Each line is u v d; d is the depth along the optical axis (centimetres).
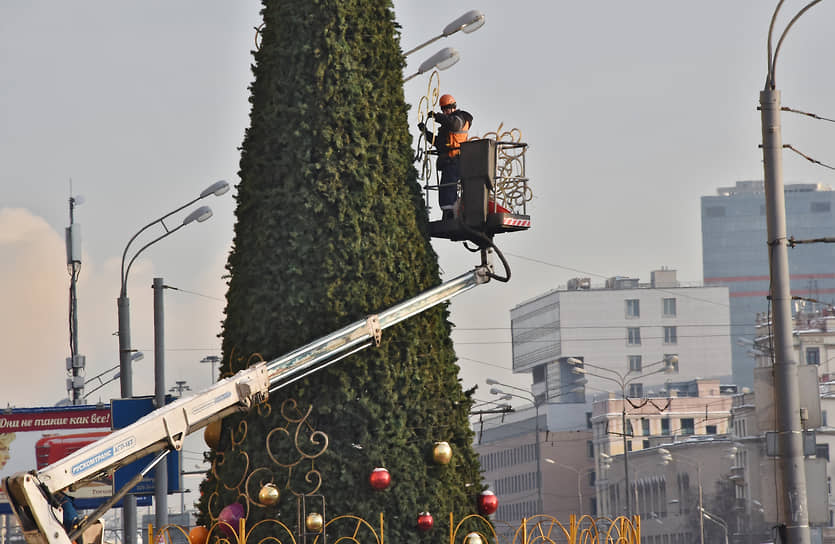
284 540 3031
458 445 3225
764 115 3784
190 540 3122
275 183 3178
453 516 3138
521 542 3234
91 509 6106
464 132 3556
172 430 2928
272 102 3209
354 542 3042
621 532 3269
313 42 3200
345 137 3180
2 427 7112
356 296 3133
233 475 3108
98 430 7138
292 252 3142
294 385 3106
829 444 19962
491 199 3478
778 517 3712
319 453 3067
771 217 3728
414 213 3272
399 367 3153
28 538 2792
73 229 8750
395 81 3294
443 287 3247
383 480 3033
